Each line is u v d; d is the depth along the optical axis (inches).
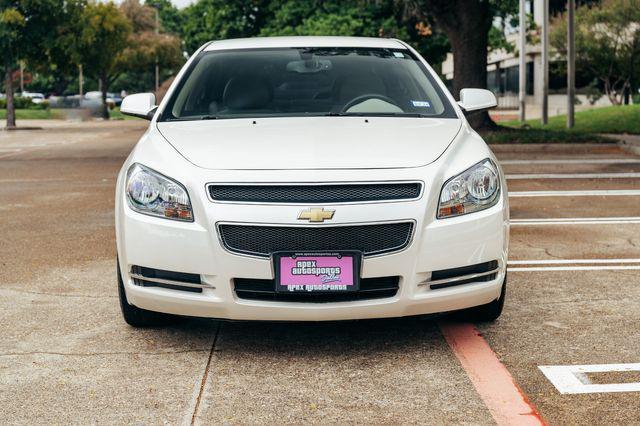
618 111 1024.9
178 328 183.6
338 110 200.5
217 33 1374.3
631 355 161.8
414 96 206.4
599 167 538.6
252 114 199.2
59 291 218.1
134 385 149.6
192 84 211.2
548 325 183.0
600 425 129.5
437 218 158.6
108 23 1696.6
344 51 224.8
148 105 214.1
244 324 186.1
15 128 1366.9
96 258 261.6
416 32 1184.8
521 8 1149.7
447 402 139.9
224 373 155.4
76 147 844.0
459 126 188.4
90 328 184.1
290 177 154.9
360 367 157.8
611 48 1509.6
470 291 163.2
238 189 156.2
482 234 162.2
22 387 148.9
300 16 1213.1
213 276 156.2
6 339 176.6
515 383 147.9
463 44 800.9
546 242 285.3
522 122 1071.6
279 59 219.1
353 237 154.3
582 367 155.4
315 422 132.4
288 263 154.0
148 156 170.4
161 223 159.6
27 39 1406.3
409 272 156.4
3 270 245.1
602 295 209.3
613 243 281.9
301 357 163.9
